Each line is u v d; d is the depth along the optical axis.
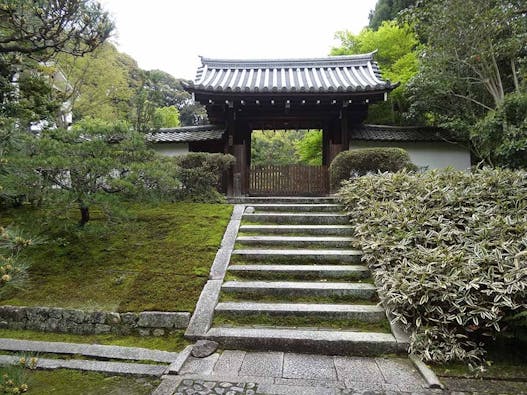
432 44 7.98
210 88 6.77
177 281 3.39
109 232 4.08
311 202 5.97
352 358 2.51
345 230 4.55
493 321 2.40
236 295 3.34
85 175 3.51
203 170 6.01
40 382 2.25
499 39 7.46
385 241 3.57
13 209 4.74
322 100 7.24
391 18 13.84
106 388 2.19
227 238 4.36
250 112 7.98
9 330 2.99
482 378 2.21
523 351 2.47
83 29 3.14
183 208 5.41
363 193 4.87
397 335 2.65
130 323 2.92
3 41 3.10
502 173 4.43
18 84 5.06
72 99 10.48
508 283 2.50
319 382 2.15
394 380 2.18
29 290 3.28
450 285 2.62
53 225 4.12
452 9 7.17
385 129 8.59
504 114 5.94
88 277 3.47
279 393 2.02
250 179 7.61
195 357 2.48
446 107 8.41
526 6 6.66
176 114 15.00
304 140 12.57
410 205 4.09
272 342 2.64
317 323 2.95
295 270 3.64
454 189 4.20
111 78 11.26
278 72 9.05
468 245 3.18
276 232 4.66
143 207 5.41
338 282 3.51
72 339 2.84
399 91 9.95
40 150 3.32
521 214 3.66
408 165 5.95
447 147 8.39
